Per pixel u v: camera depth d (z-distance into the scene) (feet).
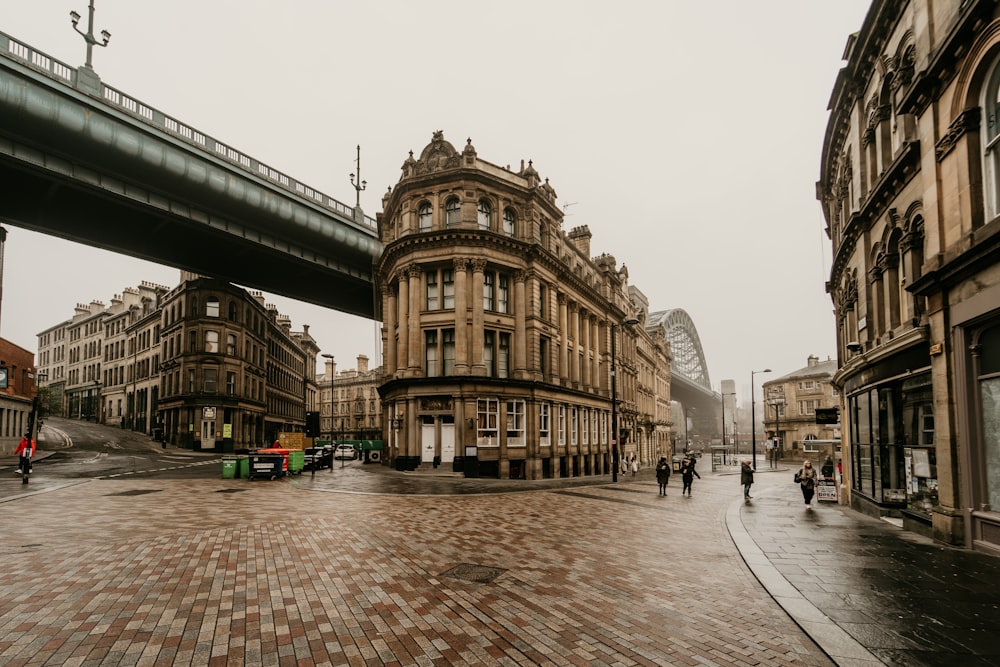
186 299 178.40
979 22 33.55
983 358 35.55
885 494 50.98
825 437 254.68
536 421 111.75
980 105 35.14
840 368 71.77
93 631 19.99
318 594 24.67
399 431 105.19
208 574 27.68
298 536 37.65
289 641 19.36
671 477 117.80
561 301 133.49
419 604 23.50
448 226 109.91
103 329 255.91
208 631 20.17
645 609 23.31
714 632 20.83
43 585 25.49
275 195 134.62
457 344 103.35
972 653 18.61
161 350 195.72
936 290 38.40
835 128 67.92
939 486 38.58
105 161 105.29
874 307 53.52
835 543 37.93
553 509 54.34
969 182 35.22
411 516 47.65
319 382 383.45
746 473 70.18
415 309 107.04
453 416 104.32
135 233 130.31
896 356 46.93
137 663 17.39
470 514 49.62
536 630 20.75
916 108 41.19
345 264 160.66
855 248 61.41
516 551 34.06
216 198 122.93
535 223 119.34
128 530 38.93
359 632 20.30
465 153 109.19
